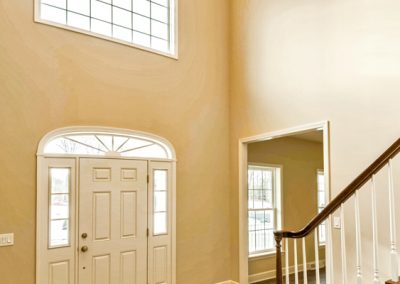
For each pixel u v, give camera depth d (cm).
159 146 477
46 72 386
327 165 384
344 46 381
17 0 373
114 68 436
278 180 618
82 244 395
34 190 369
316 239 298
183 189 484
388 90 337
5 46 363
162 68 477
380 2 351
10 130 360
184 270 474
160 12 504
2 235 347
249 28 517
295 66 438
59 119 391
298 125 427
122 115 437
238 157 523
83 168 404
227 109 544
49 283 371
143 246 441
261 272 575
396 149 253
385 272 320
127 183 435
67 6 421
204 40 527
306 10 429
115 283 414
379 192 329
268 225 609
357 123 361
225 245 522
